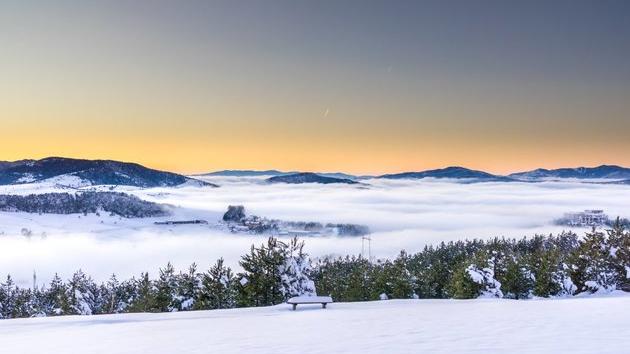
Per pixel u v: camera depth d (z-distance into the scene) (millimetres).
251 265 50094
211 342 14797
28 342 16562
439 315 19203
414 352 11328
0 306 105938
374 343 12969
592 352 10469
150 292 61250
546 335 12914
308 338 14594
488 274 56781
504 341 12250
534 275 63688
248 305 49906
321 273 118438
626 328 13859
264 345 13633
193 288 54688
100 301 99562
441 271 97625
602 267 51812
